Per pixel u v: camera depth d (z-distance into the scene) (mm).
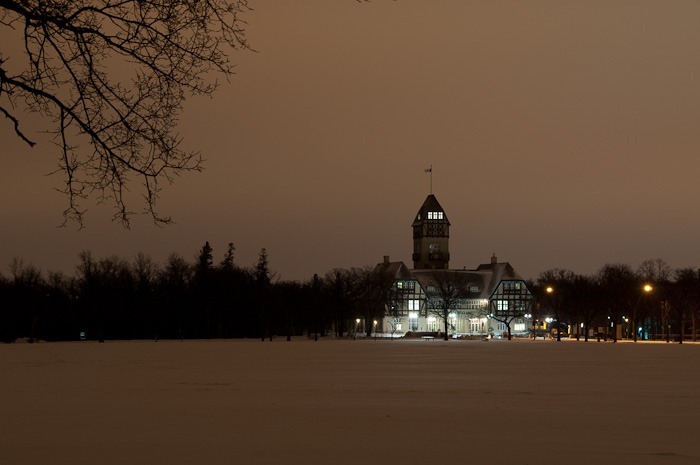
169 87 14812
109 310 173500
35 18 13898
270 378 46875
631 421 26750
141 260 186500
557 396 35562
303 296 186125
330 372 52719
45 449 21156
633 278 190875
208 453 20484
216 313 193125
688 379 46438
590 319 171875
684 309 162375
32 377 48156
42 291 168375
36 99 14555
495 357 78938
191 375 49594
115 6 14336
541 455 20328
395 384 42375
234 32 14852
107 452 20672
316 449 21125
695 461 19578
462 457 19984
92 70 14539
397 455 20250
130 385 41719
